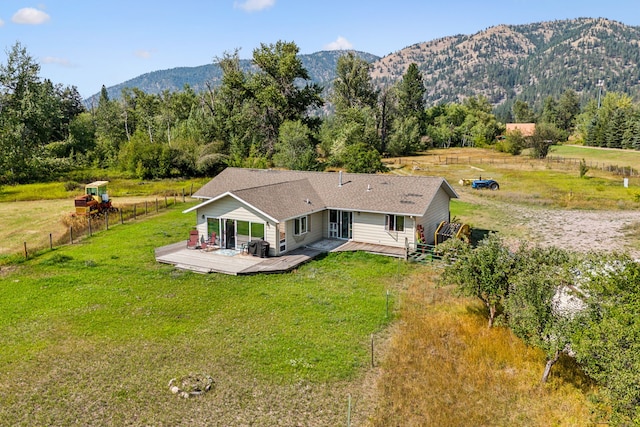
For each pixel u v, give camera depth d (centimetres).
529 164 6931
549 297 1317
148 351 1516
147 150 6181
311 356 1487
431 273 2292
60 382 1341
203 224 2722
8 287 2075
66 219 3444
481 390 1295
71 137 7806
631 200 4072
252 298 1967
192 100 8662
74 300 1928
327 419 1186
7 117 6675
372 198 2795
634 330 1009
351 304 1900
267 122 7000
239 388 1313
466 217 3603
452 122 12081
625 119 9475
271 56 6875
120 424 1162
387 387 1311
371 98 8981
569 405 1220
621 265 1335
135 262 2453
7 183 5784
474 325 1662
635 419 930
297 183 2994
